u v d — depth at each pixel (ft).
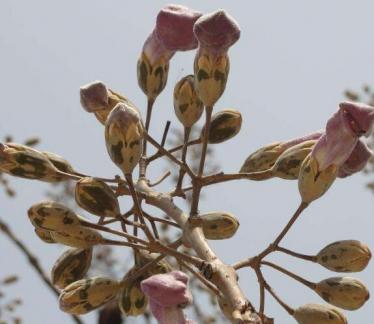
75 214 19.56
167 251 18.33
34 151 21.06
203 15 20.18
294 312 19.25
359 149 19.93
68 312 19.52
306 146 20.43
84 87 21.52
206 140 19.98
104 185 19.44
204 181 19.75
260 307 19.17
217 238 20.80
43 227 19.52
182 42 21.79
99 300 19.48
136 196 18.86
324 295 19.39
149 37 22.68
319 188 18.97
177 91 21.94
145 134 20.57
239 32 20.01
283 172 20.26
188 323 16.79
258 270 19.15
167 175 21.49
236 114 22.26
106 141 18.81
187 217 19.60
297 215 19.13
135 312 20.01
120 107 18.72
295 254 19.25
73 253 20.48
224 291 17.16
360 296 19.30
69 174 21.07
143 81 22.66
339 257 19.42
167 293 16.57
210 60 20.13
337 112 18.92
